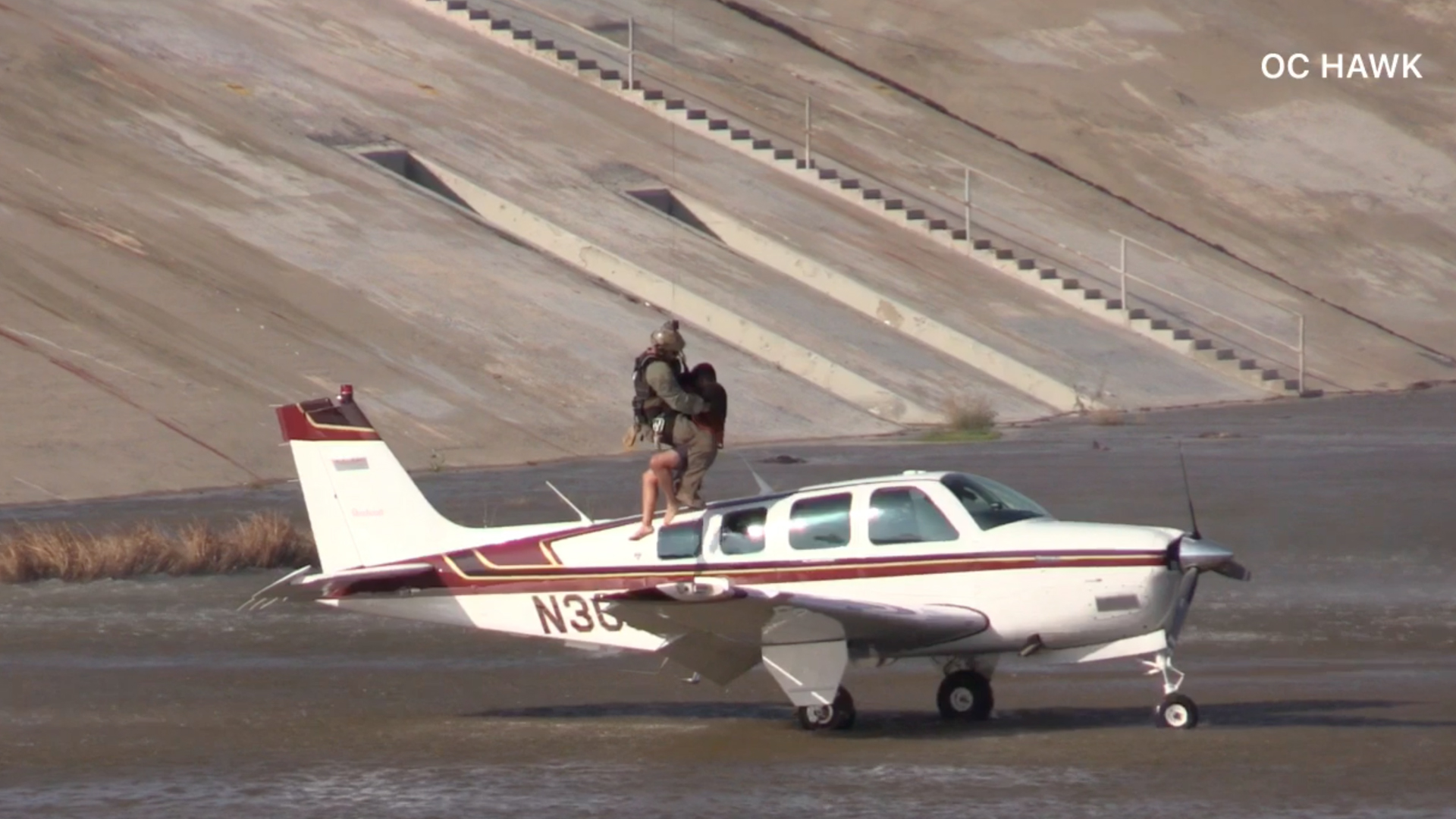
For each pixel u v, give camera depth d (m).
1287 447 136.25
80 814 43.53
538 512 101.38
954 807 42.44
